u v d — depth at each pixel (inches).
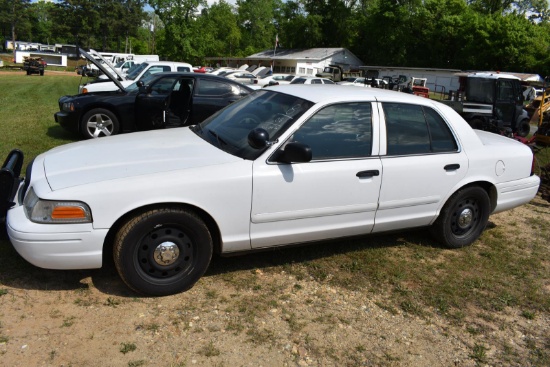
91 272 145.6
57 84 992.2
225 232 138.5
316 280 154.0
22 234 119.7
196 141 157.2
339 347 121.0
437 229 182.1
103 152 146.1
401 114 165.5
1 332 114.0
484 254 184.9
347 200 153.1
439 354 122.3
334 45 2674.7
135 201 125.3
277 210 142.8
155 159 138.6
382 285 154.3
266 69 1398.9
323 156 148.8
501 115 550.6
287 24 2682.1
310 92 160.9
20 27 4475.9
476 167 178.9
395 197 162.6
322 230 153.2
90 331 117.6
